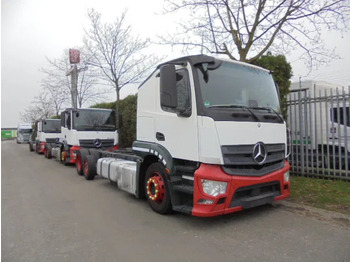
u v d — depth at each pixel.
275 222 4.66
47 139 20.52
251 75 5.13
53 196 7.07
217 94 4.53
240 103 4.73
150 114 5.49
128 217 5.23
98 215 5.40
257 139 4.56
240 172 4.32
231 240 4.02
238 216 5.02
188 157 4.50
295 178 7.66
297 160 8.05
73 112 11.16
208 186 4.18
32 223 5.01
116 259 3.56
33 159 17.41
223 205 4.17
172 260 3.49
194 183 4.30
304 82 10.04
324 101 7.56
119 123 11.97
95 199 6.67
